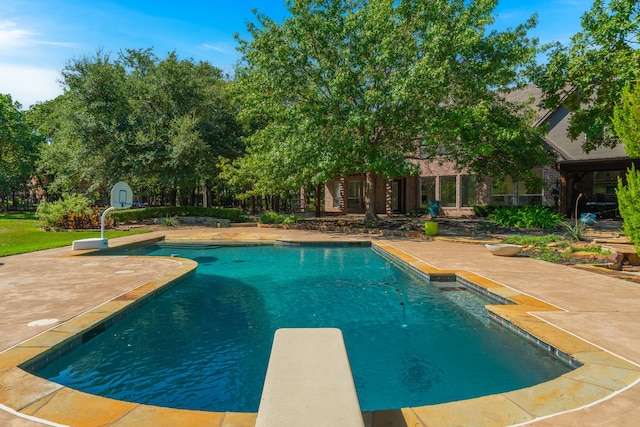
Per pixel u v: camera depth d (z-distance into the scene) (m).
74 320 4.80
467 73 15.44
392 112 15.04
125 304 5.57
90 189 23.36
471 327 5.44
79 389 3.78
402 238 14.77
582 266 8.60
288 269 9.93
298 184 22.27
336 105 15.33
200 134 24.92
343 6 16.58
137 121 24.45
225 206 46.12
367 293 7.48
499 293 6.11
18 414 2.75
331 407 2.22
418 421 2.71
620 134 9.38
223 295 7.42
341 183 29.69
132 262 9.59
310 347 3.05
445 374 4.09
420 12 15.35
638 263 9.05
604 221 18.72
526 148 16.75
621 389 3.06
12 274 7.93
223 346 4.92
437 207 19.69
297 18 15.43
